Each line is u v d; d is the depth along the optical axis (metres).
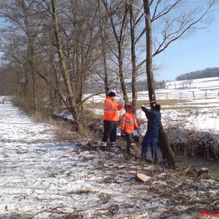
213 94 57.81
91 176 8.12
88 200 6.39
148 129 11.07
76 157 10.47
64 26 18.16
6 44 22.58
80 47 18.34
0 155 10.85
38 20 17.91
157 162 10.86
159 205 6.04
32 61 23.11
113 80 17.70
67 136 14.59
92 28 17.88
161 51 16.42
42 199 6.47
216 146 13.37
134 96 17.56
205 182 7.59
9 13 19.55
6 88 57.41
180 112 25.05
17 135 15.48
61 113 26.89
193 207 5.88
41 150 11.70
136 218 5.46
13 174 8.38
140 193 6.77
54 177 8.07
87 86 19.12
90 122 18.81
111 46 17.86
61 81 21.20
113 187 7.21
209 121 18.48
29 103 32.47
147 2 11.30
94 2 17.89
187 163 12.63
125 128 11.57
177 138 14.91
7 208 6.00
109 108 12.02
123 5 17.44
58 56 18.69
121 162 9.78
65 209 5.93
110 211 5.79
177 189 7.00
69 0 17.89
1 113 33.69
